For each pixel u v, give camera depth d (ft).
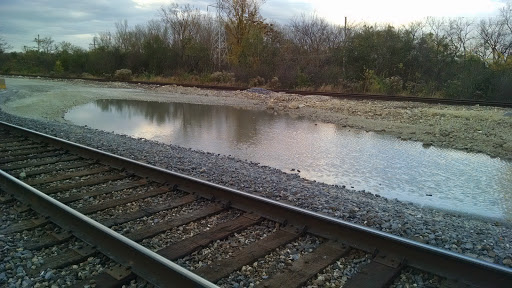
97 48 159.22
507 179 29.14
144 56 145.48
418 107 65.10
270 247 14.49
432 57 101.81
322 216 15.56
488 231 17.84
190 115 60.18
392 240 13.62
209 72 132.26
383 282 12.21
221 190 19.40
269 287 11.98
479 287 11.68
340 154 36.37
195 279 10.87
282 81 109.19
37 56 184.34
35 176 24.40
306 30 134.51
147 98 81.56
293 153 36.37
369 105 67.21
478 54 114.52
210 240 14.99
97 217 17.63
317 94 84.79
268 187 22.66
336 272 12.99
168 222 16.88
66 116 58.18
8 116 50.08
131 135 44.21
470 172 31.04
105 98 81.00
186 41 141.79
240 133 46.29
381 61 104.78
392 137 45.06
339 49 114.73
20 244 14.60
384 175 29.84
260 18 138.62
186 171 26.16
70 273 12.71
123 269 12.65
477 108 62.95
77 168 26.35
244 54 123.13
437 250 12.64
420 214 20.10
